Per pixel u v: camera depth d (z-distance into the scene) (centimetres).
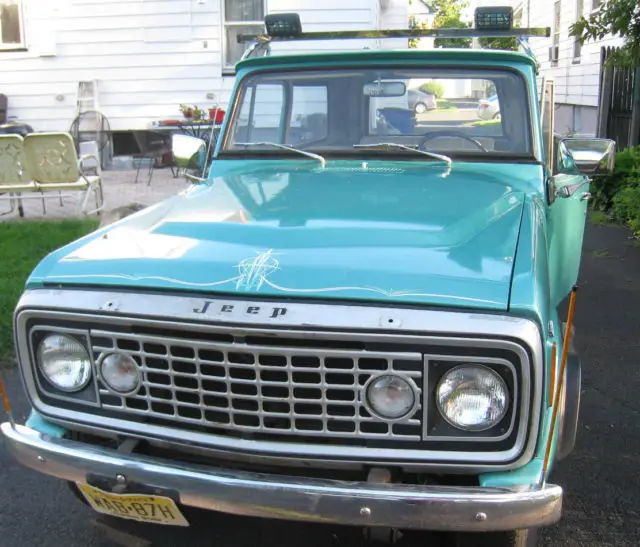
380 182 332
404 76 384
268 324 223
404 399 224
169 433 248
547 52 1803
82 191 843
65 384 259
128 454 247
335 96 394
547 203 339
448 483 242
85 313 245
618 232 841
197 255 254
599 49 1305
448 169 356
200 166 423
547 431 232
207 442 242
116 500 251
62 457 253
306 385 228
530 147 361
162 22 1158
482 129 373
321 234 262
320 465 237
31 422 272
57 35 1169
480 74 375
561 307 580
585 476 348
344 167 366
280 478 230
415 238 256
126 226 297
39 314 254
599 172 347
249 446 238
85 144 984
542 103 401
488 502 216
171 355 239
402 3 1396
